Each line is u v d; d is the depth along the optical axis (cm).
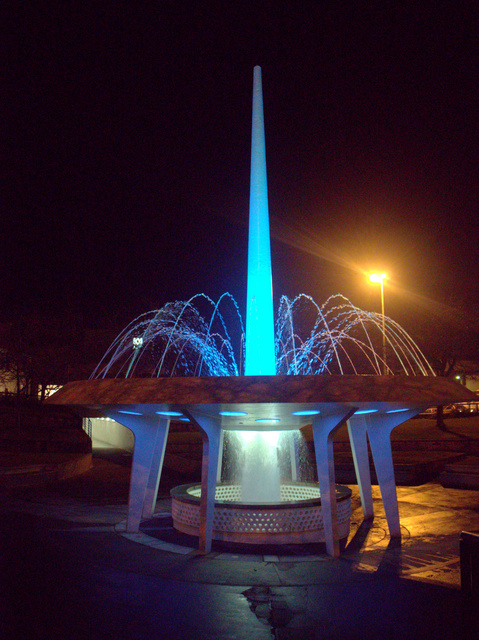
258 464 1071
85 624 542
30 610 580
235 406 752
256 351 1106
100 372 3597
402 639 507
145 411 919
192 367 3528
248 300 1134
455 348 3020
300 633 523
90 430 3578
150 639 506
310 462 2281
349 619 561
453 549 882
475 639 427
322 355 3431
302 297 3503
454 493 1498
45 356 3256
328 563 794
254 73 1270
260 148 1208
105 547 883
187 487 1152
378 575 727
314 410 811
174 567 764
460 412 3641
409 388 755
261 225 1155
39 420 3447
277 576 722
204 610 587
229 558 820
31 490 1568
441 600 622
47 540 929
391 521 979
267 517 917
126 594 641
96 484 1712
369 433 1014
